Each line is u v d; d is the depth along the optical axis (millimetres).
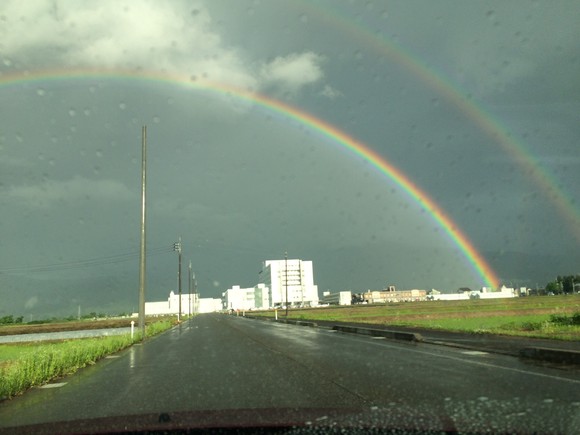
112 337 24047
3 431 7191
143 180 33094
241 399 9141
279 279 141375
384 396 9008
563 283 133125
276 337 28000
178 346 23562
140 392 10438
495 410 7617
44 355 13219
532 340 19484
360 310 82250
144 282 32281
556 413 7363
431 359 14906
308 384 10672
